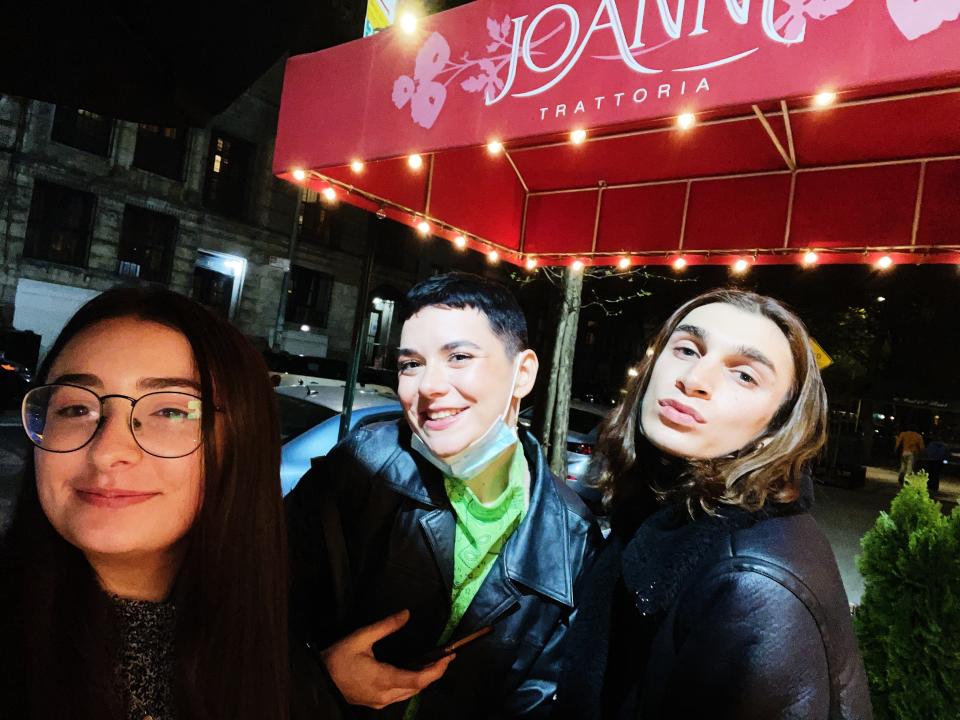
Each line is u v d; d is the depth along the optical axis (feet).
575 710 3.70
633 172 12.89
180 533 2.62
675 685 2.82
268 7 5.33
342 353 69.67
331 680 3.64
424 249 77.66
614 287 52.47
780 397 3.40
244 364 2.80
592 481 4.54
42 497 2.42
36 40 5.66
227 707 2.69
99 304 2.60
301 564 4.44
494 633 4.24
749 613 2.67
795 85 4.97
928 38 4.43
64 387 2.45
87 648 2.47
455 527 4.55
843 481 43.52
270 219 59.36
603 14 6.06
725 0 5.33
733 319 3.51
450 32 7.27
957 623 6.86
